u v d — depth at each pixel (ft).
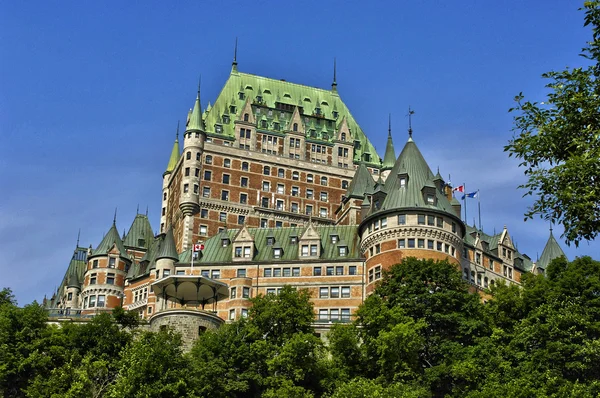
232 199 491.31
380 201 375.25
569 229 131.44
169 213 526.98
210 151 497.46
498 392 230.68
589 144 131.64
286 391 242.78
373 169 532.73
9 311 282.36
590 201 128.88
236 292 374.22
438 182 376.48
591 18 131.03
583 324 249.96
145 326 304.91
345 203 474.08
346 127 537.24
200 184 488.02
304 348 257.34
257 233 405.80
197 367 250.98
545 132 135.03
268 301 293.23
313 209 506.07
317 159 525.75
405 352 257.75
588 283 274.16
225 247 404.36
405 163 382.63
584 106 133.18
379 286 300.61
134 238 518.78
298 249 390.42
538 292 285.64
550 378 229.66
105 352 272.10
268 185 502.38
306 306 293.64
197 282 303.07
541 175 134.31
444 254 358.23
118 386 237.25
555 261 297.53
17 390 260.42
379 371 262.67
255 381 255.91
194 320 295.69
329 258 381.81
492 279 402.72
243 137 514.68
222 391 250.16
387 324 269.85
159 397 237.04
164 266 405.18
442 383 254.06
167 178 556.10
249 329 273.33
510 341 260.42
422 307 279.90
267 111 538.06
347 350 270.87
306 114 545.44
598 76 133.90
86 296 463.42
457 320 276.00
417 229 357.41
